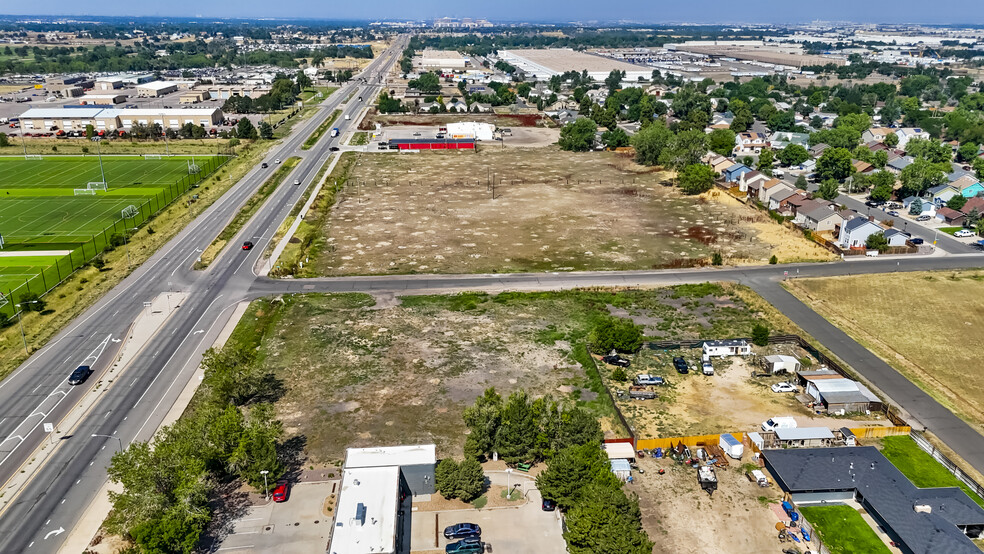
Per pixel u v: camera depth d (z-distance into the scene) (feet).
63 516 177.06
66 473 194.59
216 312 304.91
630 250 389.60
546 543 167.43
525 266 364.38
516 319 298.97
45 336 279.69
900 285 334.65
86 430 215.31
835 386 233.76
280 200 492.13
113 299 318.45
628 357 267.39
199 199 494.59
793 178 558.97
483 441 197.77
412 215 461.37
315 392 238.48
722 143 634.43
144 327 289.12
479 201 497.46
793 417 224.94
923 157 552.00
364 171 594.65
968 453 205.16
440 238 412.36
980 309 306.14
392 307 311.88
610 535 151.43
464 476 181.16
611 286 334.44
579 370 255.29
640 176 576.61
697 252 384.88
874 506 176.14
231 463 181.88
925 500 177.47
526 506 181.47
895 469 190.80
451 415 224.12
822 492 183.11
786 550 164.96
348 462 183.21
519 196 510.99
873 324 293.43
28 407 227.81
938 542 161.27
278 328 289.94
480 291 330.54
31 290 325.83
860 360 261.85
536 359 263.29
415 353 267.59
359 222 445.78
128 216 440.45
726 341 271.28
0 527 172.76
